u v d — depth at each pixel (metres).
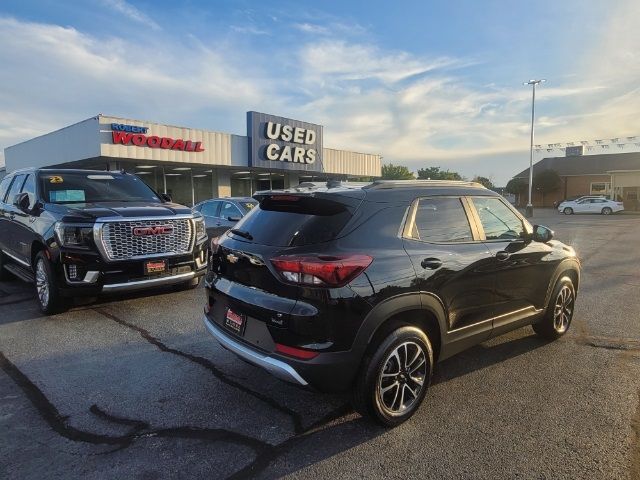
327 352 2.97
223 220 10.30
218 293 3.65
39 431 3.20
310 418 3.42
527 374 4.18
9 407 3.54
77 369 4.26
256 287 3.27
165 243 6.23
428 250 3.49
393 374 3.26
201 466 2.82
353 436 3.18
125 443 3.07
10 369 4.26
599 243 14.81
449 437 3.16
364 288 3.04
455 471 2.78
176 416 3.43
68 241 5.64
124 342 4.98
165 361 4.46
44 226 5.98
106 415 3.43
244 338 3.36
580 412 3.48
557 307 4.93
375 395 3.16
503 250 4.09
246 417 3.42
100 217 5.78
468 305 3.77
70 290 5.67
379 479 2.71
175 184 24.88
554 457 2.91
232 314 3.49
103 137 19.23
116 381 4.01
